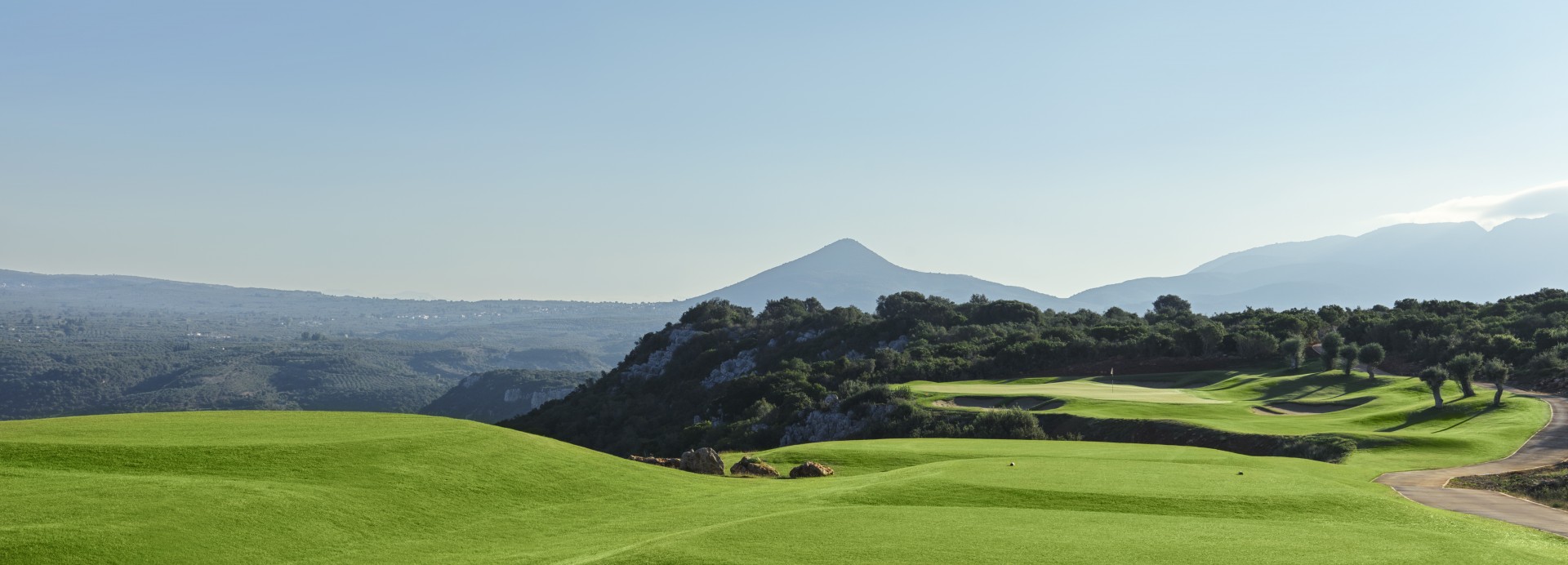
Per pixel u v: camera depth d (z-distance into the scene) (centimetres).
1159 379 10325
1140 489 2862
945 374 11562
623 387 17262
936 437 6806
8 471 2342
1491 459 4269
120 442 2653
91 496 2164
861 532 2202
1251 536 2184
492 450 3092
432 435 3100
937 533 2189
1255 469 3438
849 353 15188
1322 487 2952
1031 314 16712
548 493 2833
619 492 2977
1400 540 2166
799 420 8494
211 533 2058
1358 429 5903
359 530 2266
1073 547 2053
